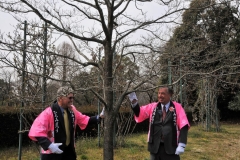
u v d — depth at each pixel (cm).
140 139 1005
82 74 432
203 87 1274
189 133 1159
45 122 365
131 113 909
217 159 718
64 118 384
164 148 407
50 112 373
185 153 766
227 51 463
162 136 409
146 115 433
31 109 501
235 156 755
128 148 827
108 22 408
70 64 423
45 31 448
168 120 408
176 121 409
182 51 429
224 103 2041
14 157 734
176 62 461
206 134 1165
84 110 1123
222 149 846
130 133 1207
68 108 392
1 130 925
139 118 434
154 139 415
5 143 932
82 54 434
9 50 355
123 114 970
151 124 421
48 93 454
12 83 510
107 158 396
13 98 489
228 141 1007
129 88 425
